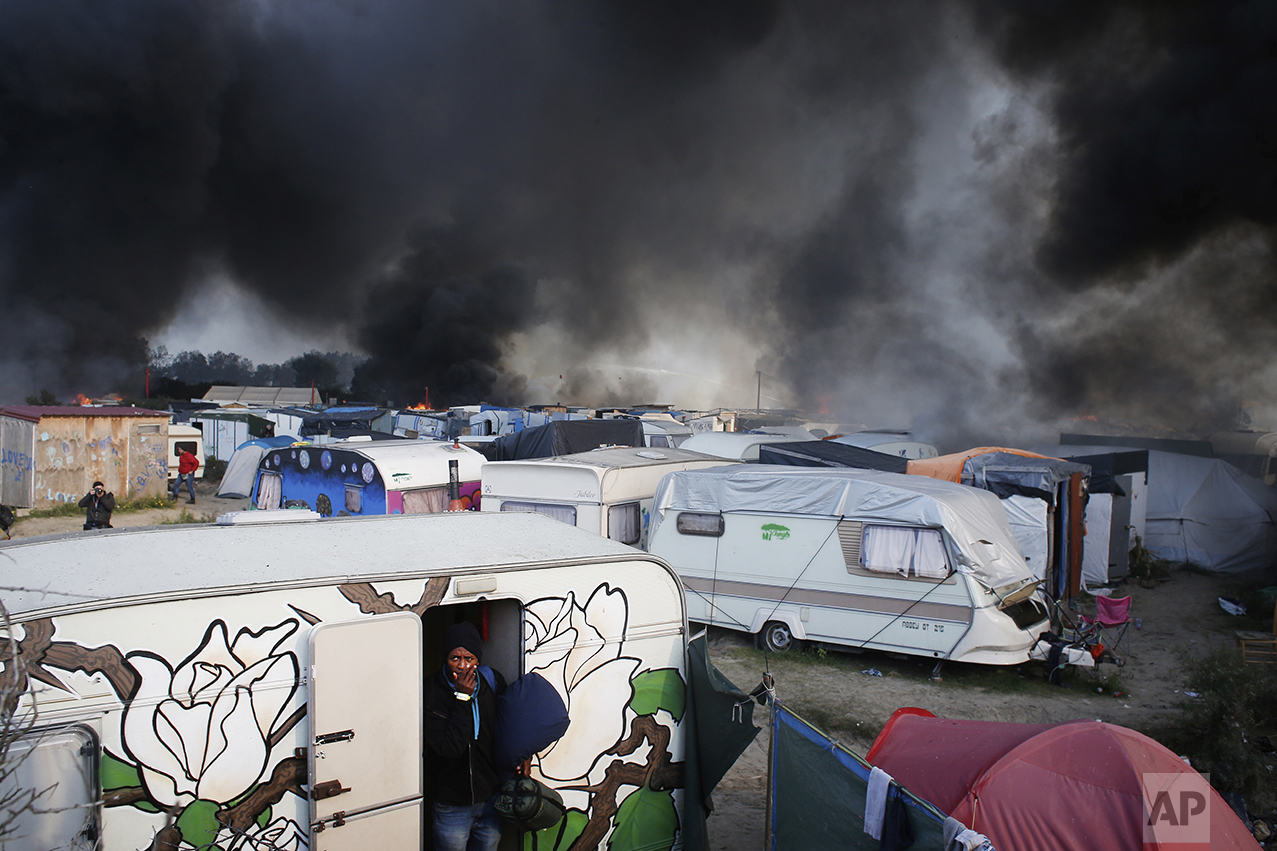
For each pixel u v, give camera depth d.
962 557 7.70
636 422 15.93
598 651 3.72
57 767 2.61
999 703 7.37
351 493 12.04
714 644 9.09
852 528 8.30
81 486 18.97
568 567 3.64
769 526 8.74
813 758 3.49
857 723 6.79
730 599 8.96
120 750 2.73
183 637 2.83
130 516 18.28
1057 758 3.35
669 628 3.94
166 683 2.80
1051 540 10.64
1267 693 6.53
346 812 3.04
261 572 3.11
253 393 68.25
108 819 2.71
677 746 3.97
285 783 2.98
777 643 8.86
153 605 2.79
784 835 3.66
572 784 3.66
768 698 3.75
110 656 2.72
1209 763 5.66
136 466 20.11
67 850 2.61
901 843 2.98
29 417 18.11
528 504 10.23
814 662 8.41
